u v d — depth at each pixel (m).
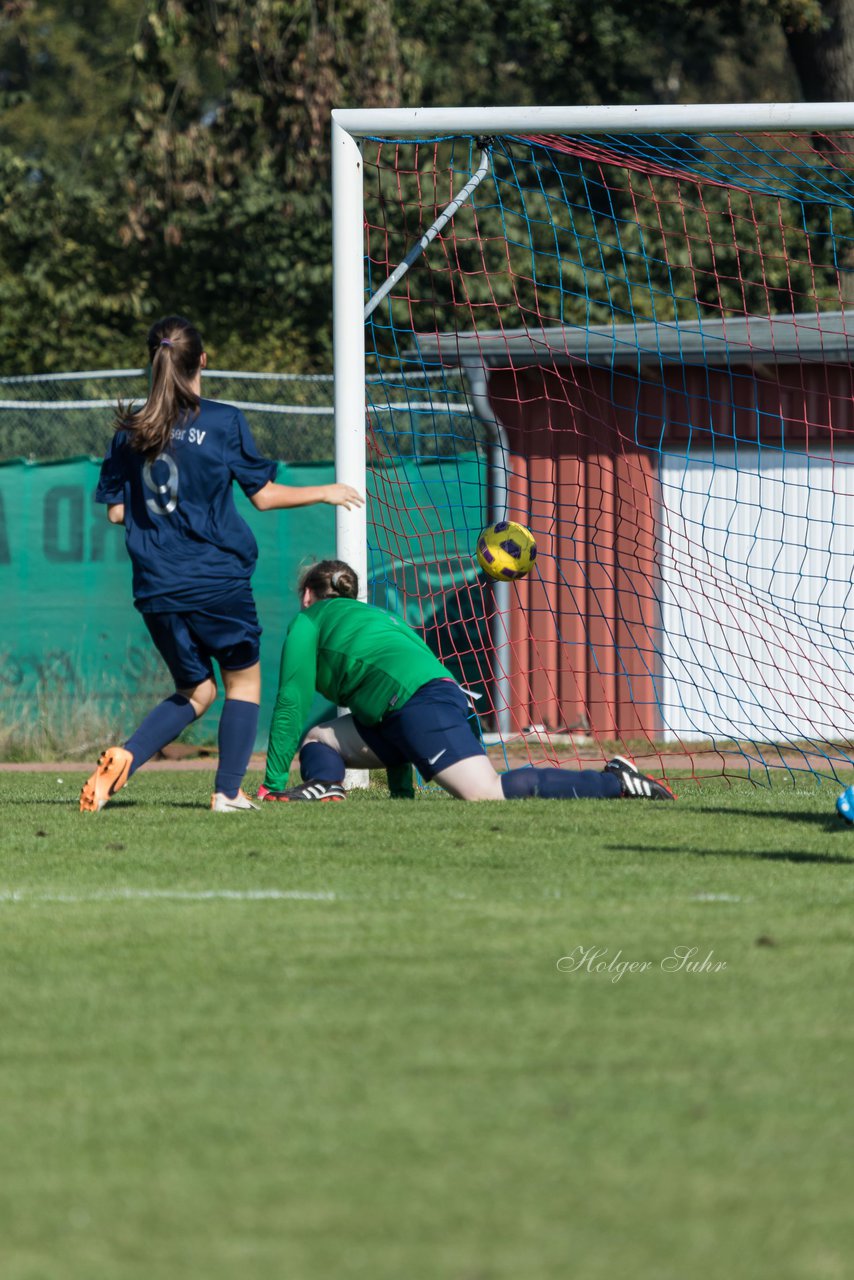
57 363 82.25
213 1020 13.30
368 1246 8.92
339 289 33.25
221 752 26.14
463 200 35.88
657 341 45.19
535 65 97.00
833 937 16.09
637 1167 10.03
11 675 46.66
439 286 73.50
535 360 49.25
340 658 27.88
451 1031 12.90
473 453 48.56
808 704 48.56
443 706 27.66
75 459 46.69
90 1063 12.22
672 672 49.03
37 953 15.67
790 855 21.25
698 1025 13.05
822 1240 8.98
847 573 48.44
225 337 81.50
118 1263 8.76
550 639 47.81
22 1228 9.24
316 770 28.34
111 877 19.84
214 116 86.81
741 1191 9.66
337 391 33.12
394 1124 10.82
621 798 27.83
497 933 16.31
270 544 46.72
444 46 102.44
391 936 16.23
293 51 78.38
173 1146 10.48
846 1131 10.66
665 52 115.56
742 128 33.25
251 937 16.25
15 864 20.83
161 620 25.06
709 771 38.03
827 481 48.28
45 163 86.75
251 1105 11.24
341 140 33.69
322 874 19.91
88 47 141.62
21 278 83.62
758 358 47.56
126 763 26.06
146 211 81.62
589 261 75.75
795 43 92.31
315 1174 9.96
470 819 24.70
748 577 48.94
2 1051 12.54
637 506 49.34
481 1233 9.08
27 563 46.69
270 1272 8.62
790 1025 13.05
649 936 16.16
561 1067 11.98
